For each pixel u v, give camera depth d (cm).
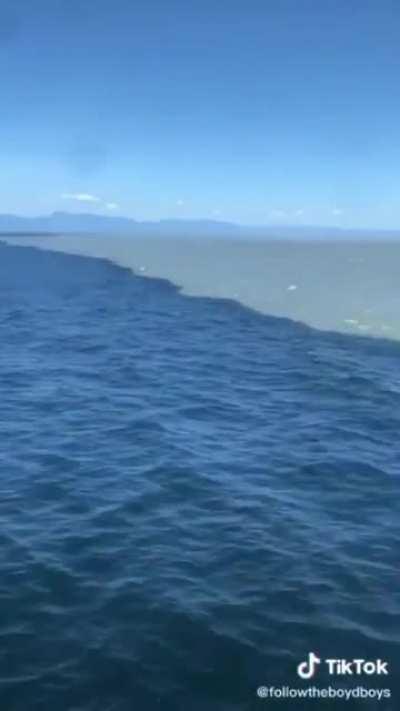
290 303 4159
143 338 3167
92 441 1622
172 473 1406
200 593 944
